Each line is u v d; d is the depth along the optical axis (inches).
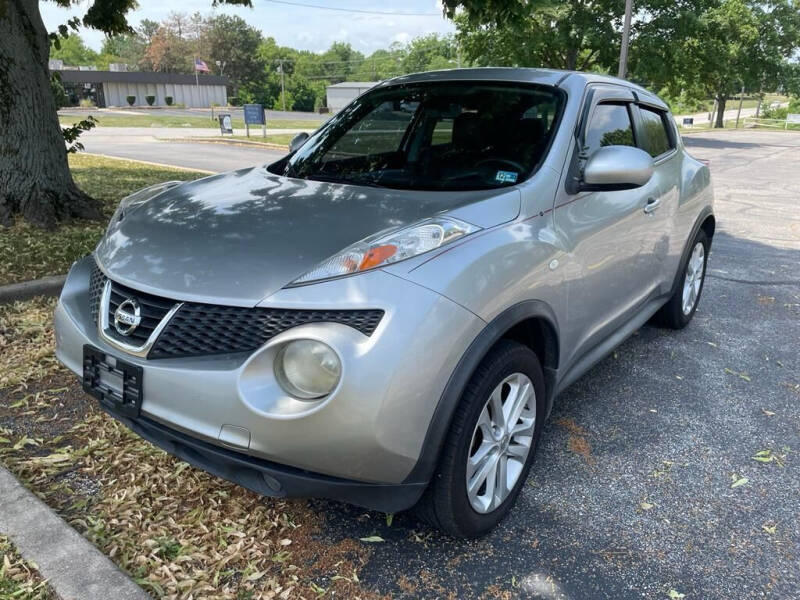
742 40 1206.3
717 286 239.0
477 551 95.5
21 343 157.2
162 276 88.4
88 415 128.0
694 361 168.6
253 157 726.5
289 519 100.1
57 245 224.2
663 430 132.9
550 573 91.7
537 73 133.8
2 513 93.6
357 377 75.5
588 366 126.0
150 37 4458.7
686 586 90.0
